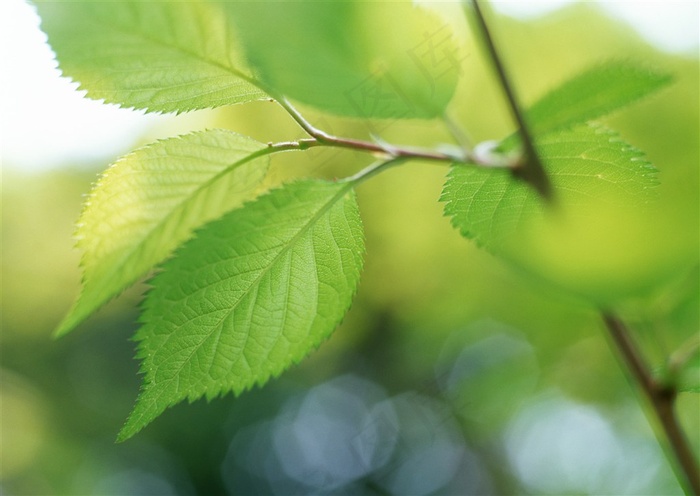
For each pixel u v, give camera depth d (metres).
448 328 1.01
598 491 0.99
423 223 1.05
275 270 0.39
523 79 0.88
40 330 2.88
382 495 3.32
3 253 2.29
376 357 2.14
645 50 0.83
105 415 3.30
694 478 0.38
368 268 1.22
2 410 2.50
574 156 0.36
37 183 2.11
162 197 0.39
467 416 0.93
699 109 0.66
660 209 0.28
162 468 3.72
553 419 1.07
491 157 0.37
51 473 2.63
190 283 0.39
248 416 3.83
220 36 0.36
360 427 3.03
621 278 0.28
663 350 0.39
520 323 0.77
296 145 0.38
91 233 0.39
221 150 0.38
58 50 0.36
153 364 0.39
